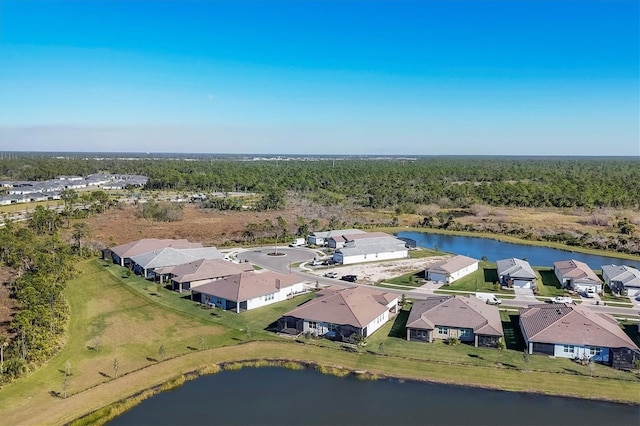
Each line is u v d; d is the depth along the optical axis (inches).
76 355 2257.6
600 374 2116.1
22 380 2001.7
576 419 1803.6
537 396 1964.8
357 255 4163.4
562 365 2197.3
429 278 3614.7
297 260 4229.8
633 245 4736.7
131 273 3622.0
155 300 3021.7
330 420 1786.4
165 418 1802.4
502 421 1785.2
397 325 2689.5
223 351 2342.5
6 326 2413.9
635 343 2422.5
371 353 2321.6
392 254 4357.8
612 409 1871.3
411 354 2310.5
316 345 2402.8
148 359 2244.1
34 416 1780.3
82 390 1963.6
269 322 2696.9
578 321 2361.0
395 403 1908.2
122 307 2896.2
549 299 3157.0
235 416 1807.3
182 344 2404.0
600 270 3964.1
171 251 3732.8
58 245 3777.1
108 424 1769.2
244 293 2893.7
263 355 2317.9
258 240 4987.7
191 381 2097.7
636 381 2057.1
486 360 2246.6
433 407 1879.9
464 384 2052.2
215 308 2893.7
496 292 3319.4
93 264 3860.7
